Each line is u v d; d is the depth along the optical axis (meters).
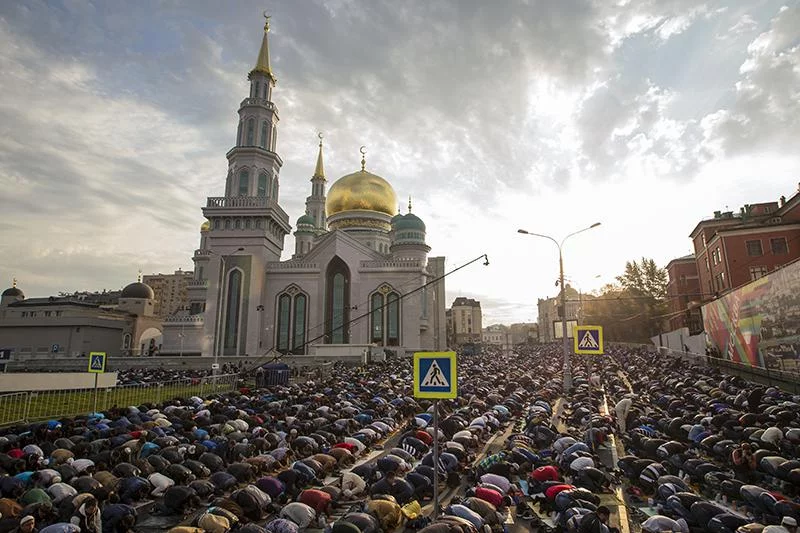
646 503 11.70
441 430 18.75
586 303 91.06
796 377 26.39
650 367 41.22
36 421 21.09
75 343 67.25
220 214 60.31
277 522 9.46
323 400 23.45
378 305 62.53
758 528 8.50
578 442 14.98
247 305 58.69
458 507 9.59
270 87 66.50
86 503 9.28
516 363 53.12
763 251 43.25
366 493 12.07
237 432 16.80
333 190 76.94
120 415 20.22
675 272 64.75
